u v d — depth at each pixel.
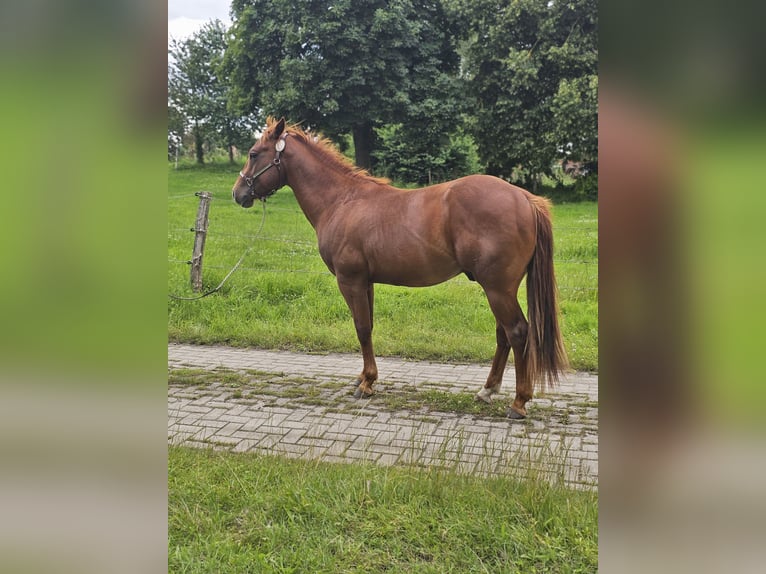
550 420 3.73
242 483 2.67
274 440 3.36
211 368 4.91
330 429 3.54
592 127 14.45
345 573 2.07
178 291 7.05
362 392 4.16
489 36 15.38
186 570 2.07
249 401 4.06
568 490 2.61
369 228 3.99
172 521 2.38
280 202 13.51
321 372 4.82
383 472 2.79
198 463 2.92
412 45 14.80
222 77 17.70
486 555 2.19
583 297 7.20
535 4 14.65
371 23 14.58
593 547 2.17
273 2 15.03
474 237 3.60
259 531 2.31
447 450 3.19
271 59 15.66
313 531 2.31
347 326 6.18
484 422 3.69
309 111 15.23
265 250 9.31
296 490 2.60
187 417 3.73
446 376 4.74
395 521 2.38
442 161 15.48
